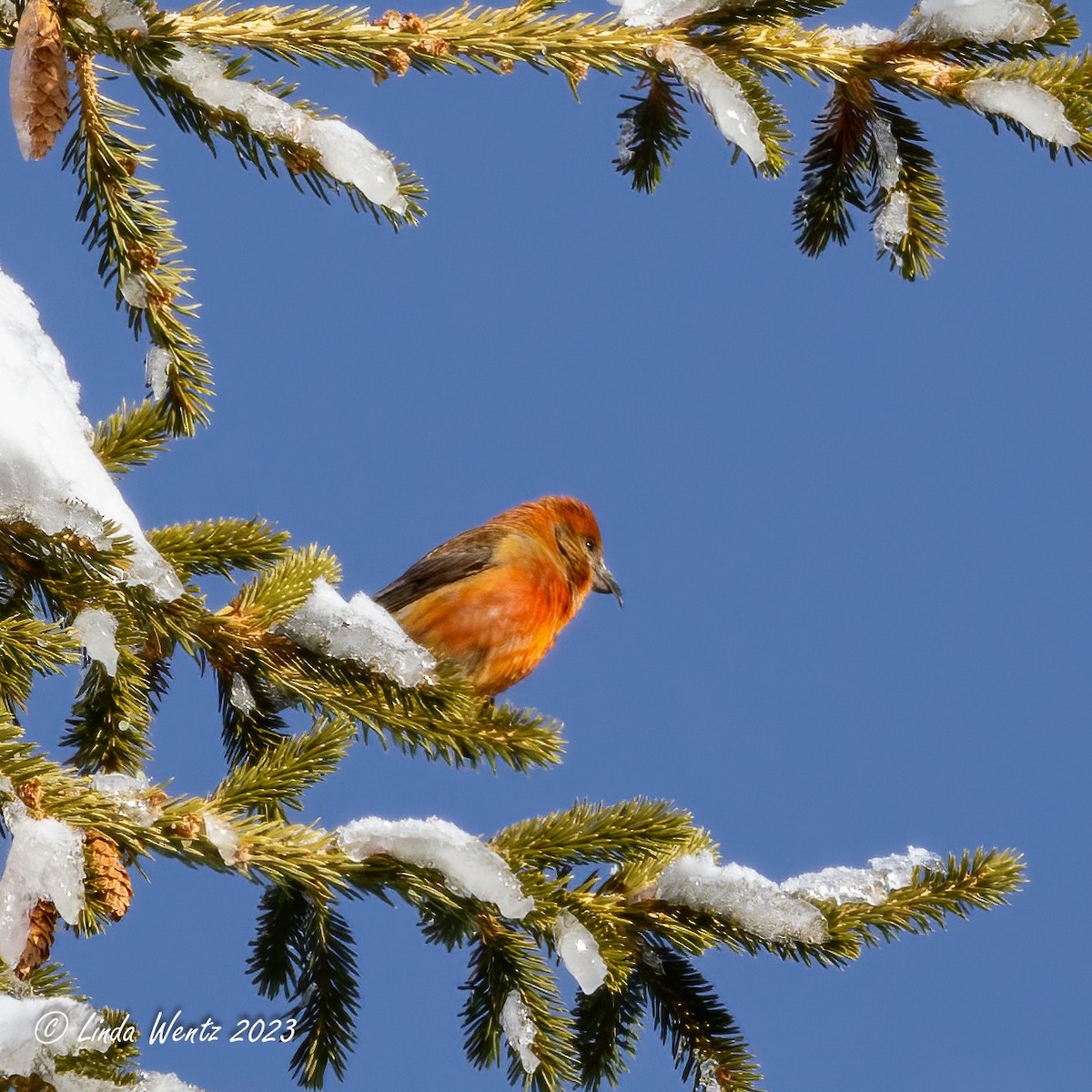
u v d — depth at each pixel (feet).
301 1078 23.84
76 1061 17.08
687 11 25.30
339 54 24.04
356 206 23.21
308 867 19.35
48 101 21.47
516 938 21.12
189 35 23.39
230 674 23.86
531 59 24.86
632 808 21.42
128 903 18.03
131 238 23.47
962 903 21.39
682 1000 22.47
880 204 27.50
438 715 22.82
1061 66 25.04
